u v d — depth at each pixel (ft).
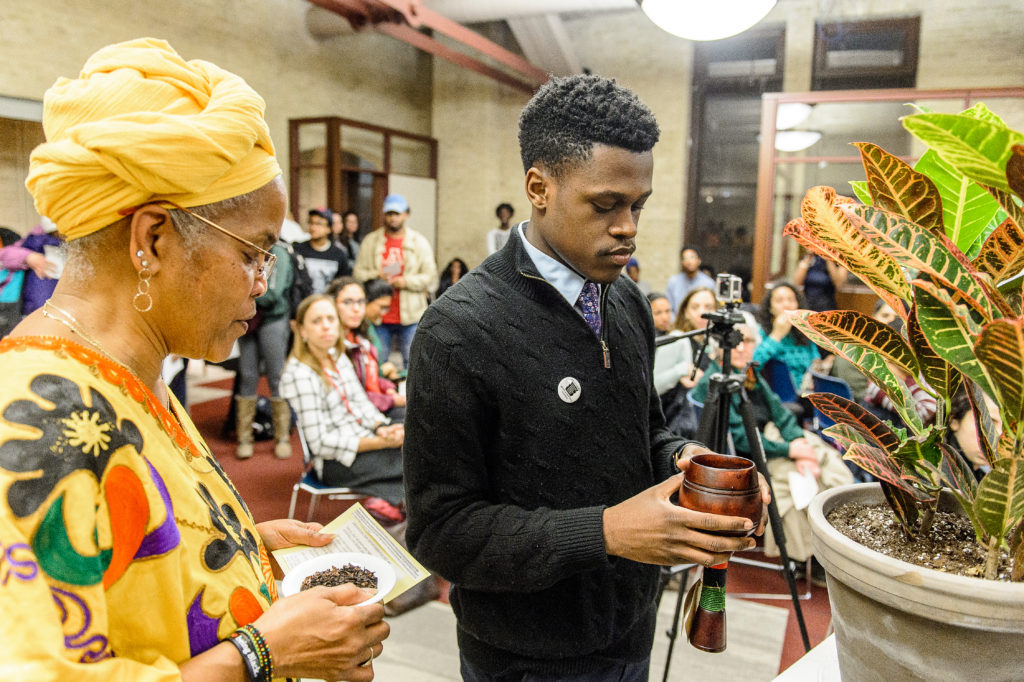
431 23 21.90
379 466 9.48
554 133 2.89
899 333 2.58
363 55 27.09
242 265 2.22
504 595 3.26
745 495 2.49
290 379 9.37
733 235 28.25
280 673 2.08
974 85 23.38
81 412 1.86
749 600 8.70
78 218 1.99
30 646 1.57
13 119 16.71
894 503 2.56
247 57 22.34
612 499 3.30
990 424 2.38
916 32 23.88
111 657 1.80
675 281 20.54
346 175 25.22
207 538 2.19
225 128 2.03
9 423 1.73
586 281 3.20
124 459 1.94
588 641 3.26
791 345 10.74
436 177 29.60
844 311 2.59
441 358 3.05
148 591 1.98
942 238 2.25
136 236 2.03
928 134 1.85
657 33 27.04
